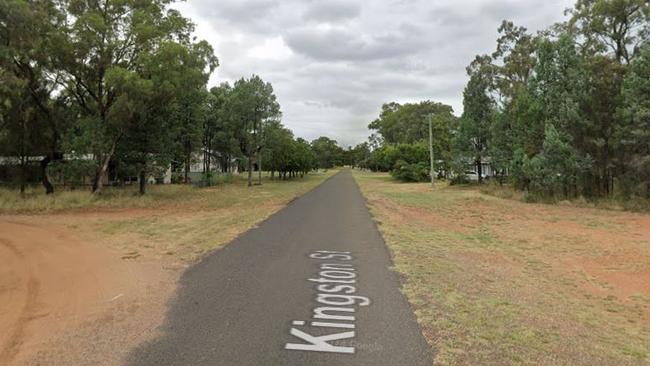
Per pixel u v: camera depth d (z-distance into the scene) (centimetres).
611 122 2277
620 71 2319
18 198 2255
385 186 4397
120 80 2117
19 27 1795
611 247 1139
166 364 399
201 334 473
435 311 559
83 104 2533
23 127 2580
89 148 2292
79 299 613
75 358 414
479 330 495
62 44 2203
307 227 1365
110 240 1133
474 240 1222
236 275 743
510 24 3991
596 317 584
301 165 6319
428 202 2506
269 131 4509
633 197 2131
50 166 2695
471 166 4178
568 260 980
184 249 991
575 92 2384
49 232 1289
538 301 638
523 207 2234
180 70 2458
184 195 2956
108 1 2405
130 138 2631
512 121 3341
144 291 646
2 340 462
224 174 5422
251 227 1358
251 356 417
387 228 1371
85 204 2125
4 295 639
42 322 518
